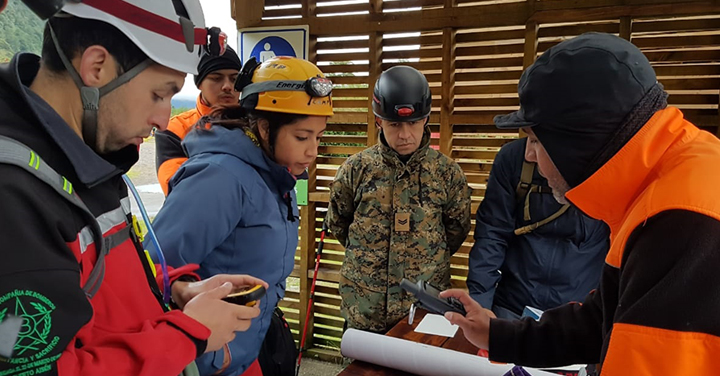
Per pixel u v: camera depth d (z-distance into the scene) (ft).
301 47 8.46
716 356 1.63
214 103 6.46
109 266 2.27
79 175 2.01
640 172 2.09
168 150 6.09
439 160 6.62
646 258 1.79
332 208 7.20
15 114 1.87
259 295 2.92
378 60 8.21
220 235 3.67
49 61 2.00
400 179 6.52
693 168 1.89
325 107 4.09
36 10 1.75
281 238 4.16
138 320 2.35
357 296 6.78
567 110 2.16
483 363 3.70
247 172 3.87
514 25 7.34
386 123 6.19
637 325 1.72
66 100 2.04
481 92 7.79
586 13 6.86
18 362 1.58
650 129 2.08
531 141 2.58
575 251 5.37
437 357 3.78
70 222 1.88
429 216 6.51
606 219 2.33
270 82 3.94
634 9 6.62
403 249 6.51
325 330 9.59
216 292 2.55
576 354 3.13
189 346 2.19
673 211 1.79
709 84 6.66
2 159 1.67
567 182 2.31
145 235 3.64
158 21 2.06
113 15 1.93
